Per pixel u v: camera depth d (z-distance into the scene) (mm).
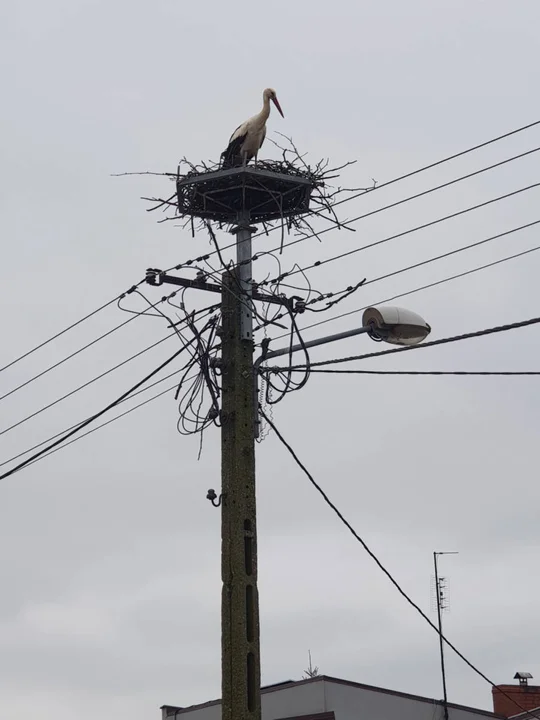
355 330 17328
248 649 16750
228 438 17547
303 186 18797
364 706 28188
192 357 18062
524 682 32688
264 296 18094
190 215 19188
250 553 17125
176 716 30719
